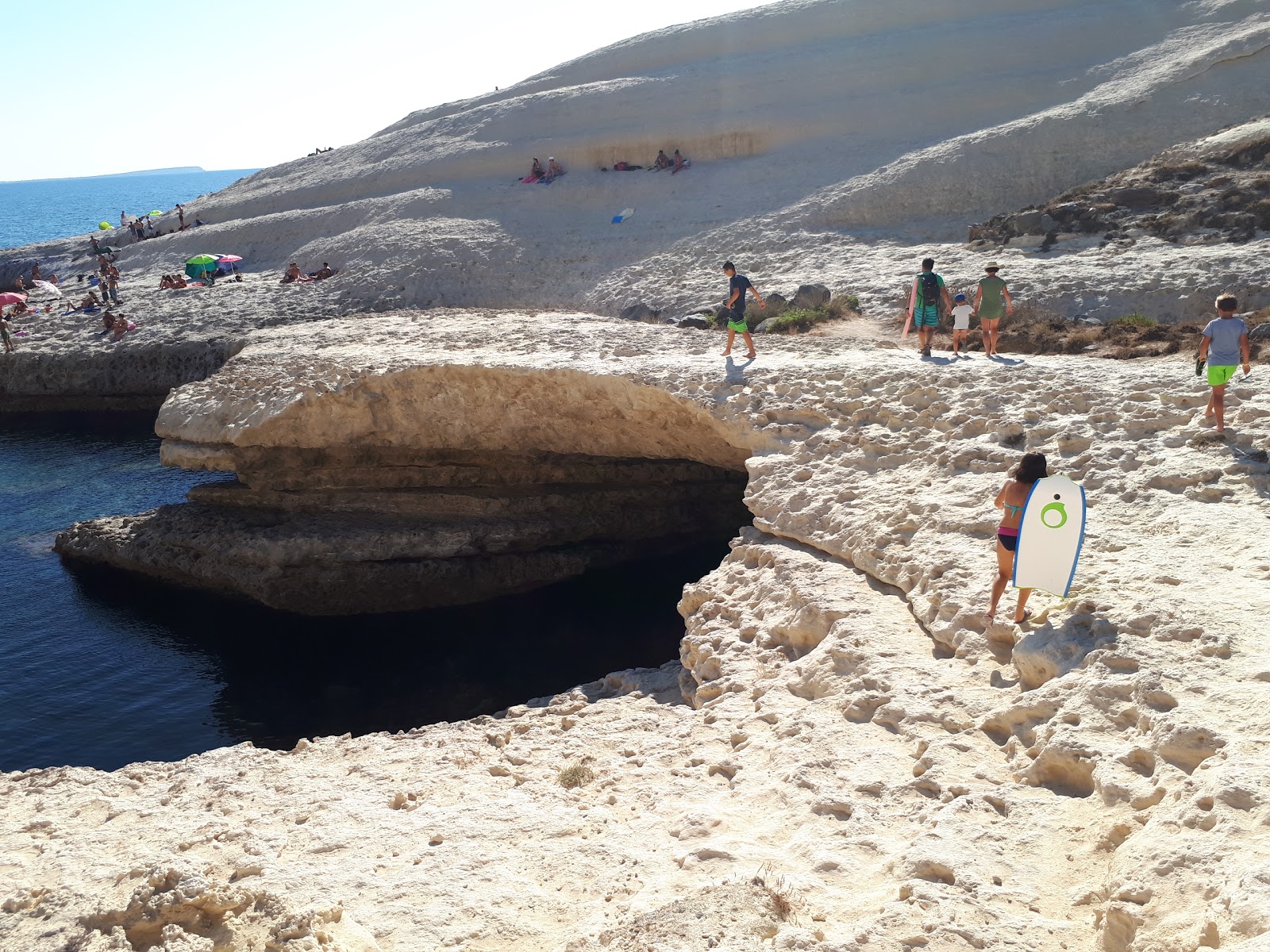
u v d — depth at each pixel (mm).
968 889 5316
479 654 18719
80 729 16078
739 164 48719
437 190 53562
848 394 15508
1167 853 4957
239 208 62031
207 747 15555
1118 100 40844
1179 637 7160
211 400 21969
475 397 19781
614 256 42906
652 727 9898
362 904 6387
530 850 7004
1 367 38844
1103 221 29500
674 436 18219
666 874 6316
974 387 14695
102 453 32156
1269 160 29531
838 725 7980
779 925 5270
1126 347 19219
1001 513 10547
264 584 20500
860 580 10898
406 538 20828
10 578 22312
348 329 27484
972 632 8562
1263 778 5195
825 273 33844
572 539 22000
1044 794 6297
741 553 13219
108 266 48000
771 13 62500
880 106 48812
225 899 5965
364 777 9102
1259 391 12531
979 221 37094
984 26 53219
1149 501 10328
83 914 6145
